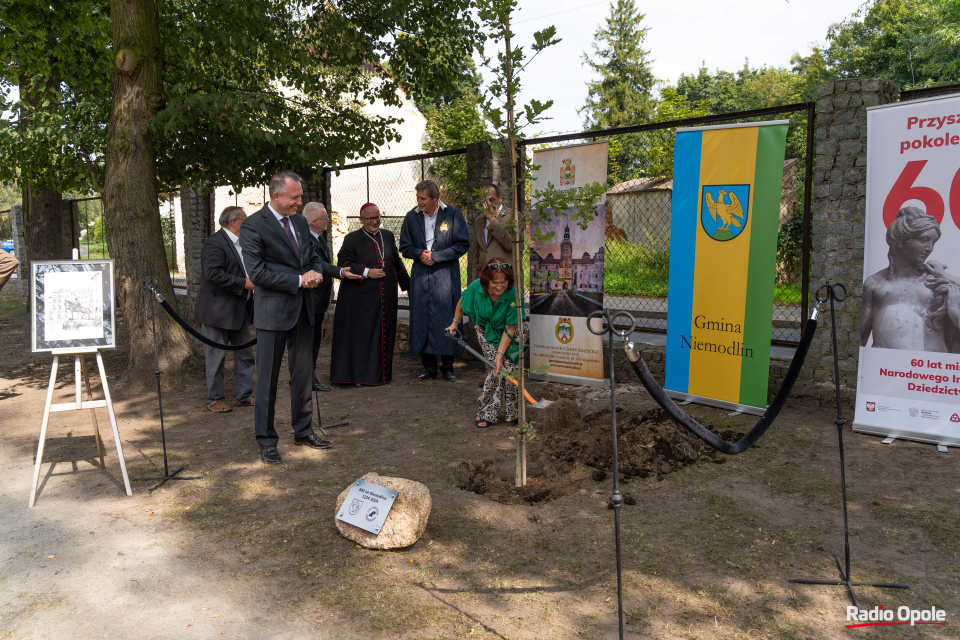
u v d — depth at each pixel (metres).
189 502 4.04
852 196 5.25
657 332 7.30
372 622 2.73
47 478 4.48
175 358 7.15
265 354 4.70
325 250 6.79
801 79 34.94
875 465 4.36
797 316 10.38
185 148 8.16
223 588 3.04
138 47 7.00
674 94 22.06
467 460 4.67
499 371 4.24
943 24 24.81
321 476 4.45
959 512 3.61
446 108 21.53
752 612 2.74
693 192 5.70
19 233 16.98
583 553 3.29
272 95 8.33
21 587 3.06
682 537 3.43
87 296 4.16
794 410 5.56
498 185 7.64
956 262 4.58
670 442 4.57
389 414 5.93
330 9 8.62
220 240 5.98
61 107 9.73
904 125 4.71
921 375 4.76
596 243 6.47
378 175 18.69
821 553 3.23
